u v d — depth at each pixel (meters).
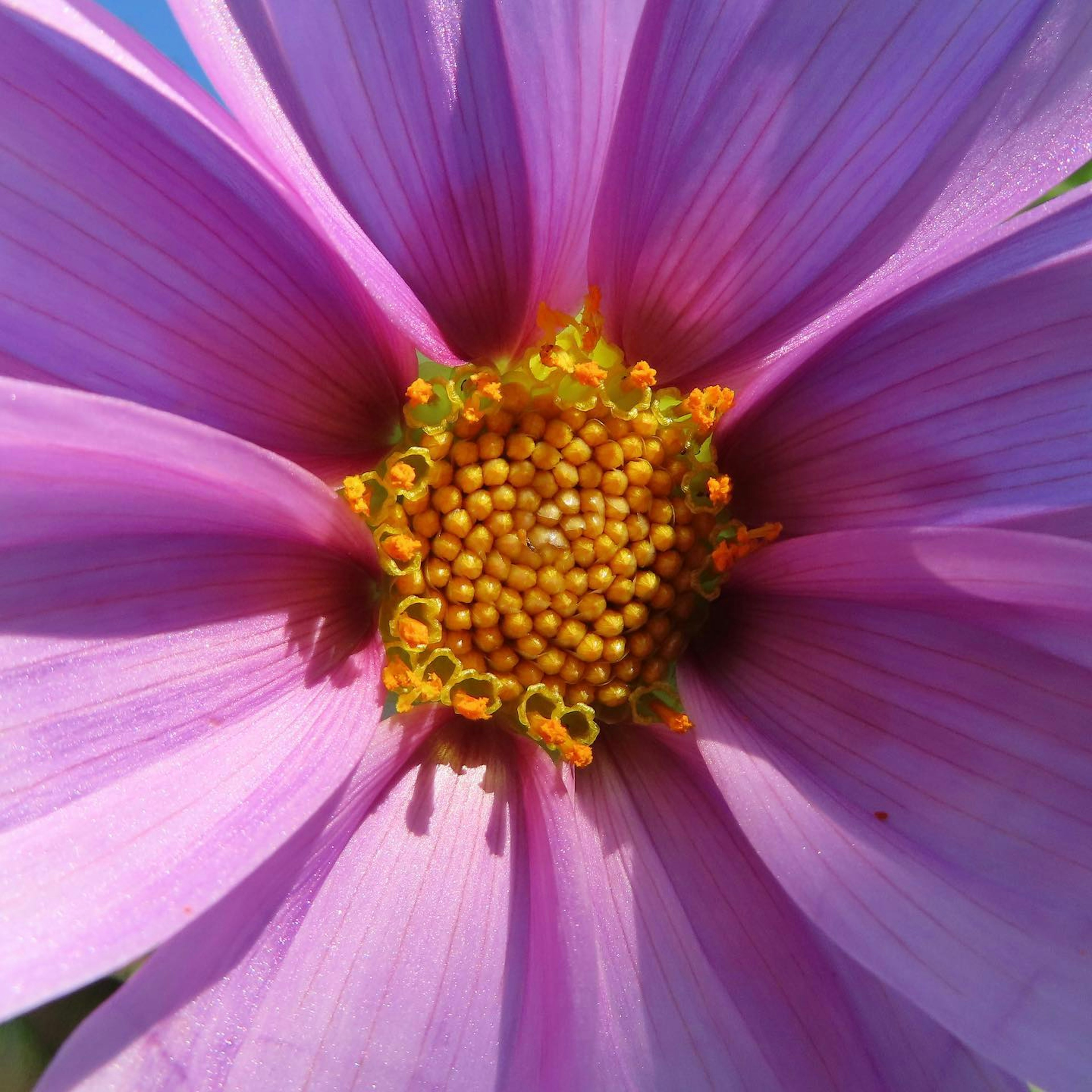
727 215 0.12
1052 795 0.12
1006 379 0.12
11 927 0.10
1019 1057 0.11
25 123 0.11
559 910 0.11
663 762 0.13
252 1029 0.11
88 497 0.11
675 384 0.13
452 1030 0.11
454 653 0.12
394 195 0.12
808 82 0.12
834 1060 0.12
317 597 0.12
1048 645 0.12
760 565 0.12
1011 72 0.12
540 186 0.12
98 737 0.11
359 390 0.12
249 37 0.11
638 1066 0.12
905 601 0.12
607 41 0.12
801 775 0.12
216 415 0.12
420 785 0.12
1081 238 0.12
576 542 0.12
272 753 0.11
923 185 0.12
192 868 0.10
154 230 0.11
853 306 0.12
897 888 0.11
